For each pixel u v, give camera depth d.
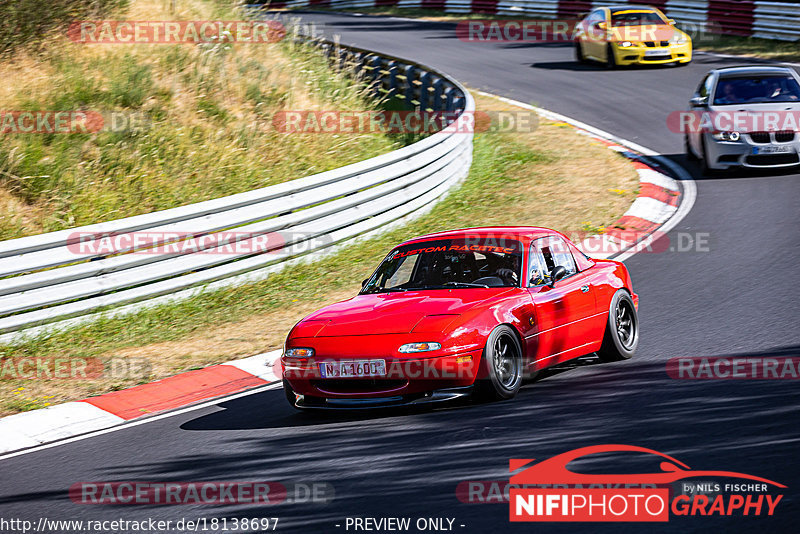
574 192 58.78
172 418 29.69
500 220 53.72
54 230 50.88
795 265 40.47
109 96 61.91
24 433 29.30
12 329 38.72
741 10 107.00
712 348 30.78
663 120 76.56
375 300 29.70
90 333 39.91
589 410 25.30
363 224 51.31
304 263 48.00
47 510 21.86
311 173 62.25
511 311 27.70
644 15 100.62
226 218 45.03
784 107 59.28
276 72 74.38
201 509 20.73
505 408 26.41
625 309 32.44
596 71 98.69
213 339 38.34
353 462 22.86
